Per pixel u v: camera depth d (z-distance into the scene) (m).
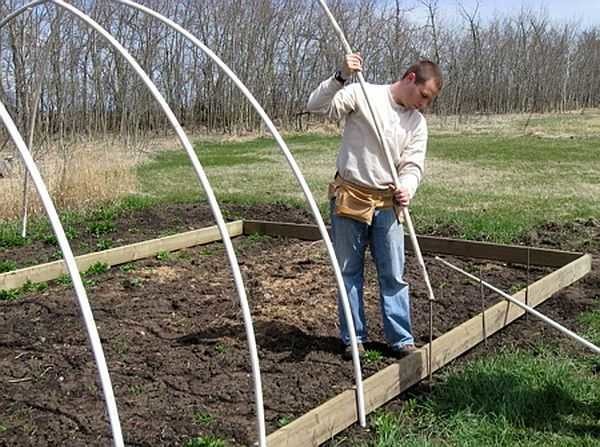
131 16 18.98
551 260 6.72
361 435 3.43
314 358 4.34
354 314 4.24
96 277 6.50
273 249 7.72
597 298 5.75
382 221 4.02
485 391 3.75
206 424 3.48
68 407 3.69
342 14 28.36
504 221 8.79
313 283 6.08
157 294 5.81
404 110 3.90
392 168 3.72
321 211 9.90
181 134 3.05
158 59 25.17
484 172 14.92
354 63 3.58
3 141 15.19
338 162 4.02
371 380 3.63
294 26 28.84
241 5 27.25
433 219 9.05
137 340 4.68
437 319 5.16
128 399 3.79
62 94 16.17
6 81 17.23
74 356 4.37
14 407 3.72
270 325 4.94
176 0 26.09
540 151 19.48
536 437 3.34
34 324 5.04
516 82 40.22
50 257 7.39
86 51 17.52
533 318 5.27
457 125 31.02
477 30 37.56
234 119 28.09
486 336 4.73
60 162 11.11
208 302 5.51
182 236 7.73
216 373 4.13
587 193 11.45
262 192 12.34
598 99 45.69
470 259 7.16
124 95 18.66
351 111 3.88
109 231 8.76
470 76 37.88
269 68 28.64
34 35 15.41
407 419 3.57
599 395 3.75
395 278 4.16
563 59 42.03
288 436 3.10
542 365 4.15
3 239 7.98
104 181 10.29
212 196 2.97
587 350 4.58
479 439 3.32
